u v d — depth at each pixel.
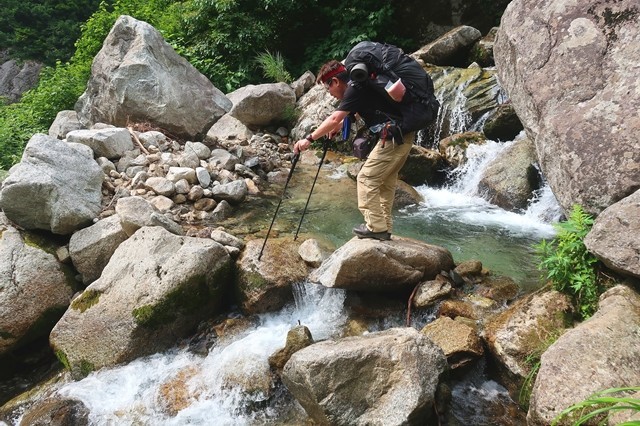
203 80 7.66
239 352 3.74
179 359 3.89
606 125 3.79
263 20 10.19
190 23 10.34
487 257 4.74
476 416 3.14
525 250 4.88
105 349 3.83
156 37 7.21
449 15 10.55
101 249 4.60
